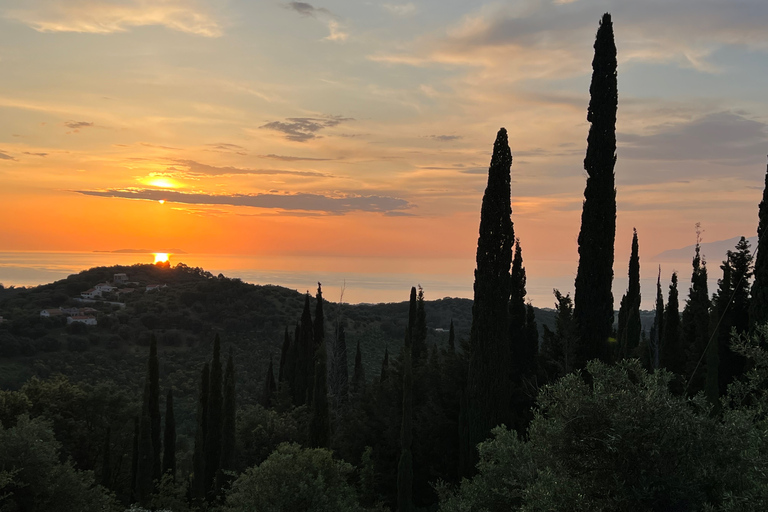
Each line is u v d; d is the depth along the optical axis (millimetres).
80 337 92750
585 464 9750
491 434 24875
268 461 21578
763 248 21297
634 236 36250
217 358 39375
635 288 35875
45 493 24891
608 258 24172
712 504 9062
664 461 9422
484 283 26109
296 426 43312
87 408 46938
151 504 36719
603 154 24656
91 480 27422
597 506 9305
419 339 41844
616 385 10297
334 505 21406
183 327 104438
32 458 24484
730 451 9422
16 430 25062
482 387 25406
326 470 22391
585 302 24188
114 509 34375
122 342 95562
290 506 20562
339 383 51156
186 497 39719
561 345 27938
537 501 9914
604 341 23875
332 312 112500
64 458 42688
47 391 45156
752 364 21547
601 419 9688
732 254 27969
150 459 38750
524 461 14172
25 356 84062
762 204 21938
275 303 115750
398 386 32156
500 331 25781
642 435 9391
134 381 81250
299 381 53562
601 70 25125
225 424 37500
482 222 26781
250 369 88000
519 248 31422
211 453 38469
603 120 24828
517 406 29047
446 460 28094
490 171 27078
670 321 34219
